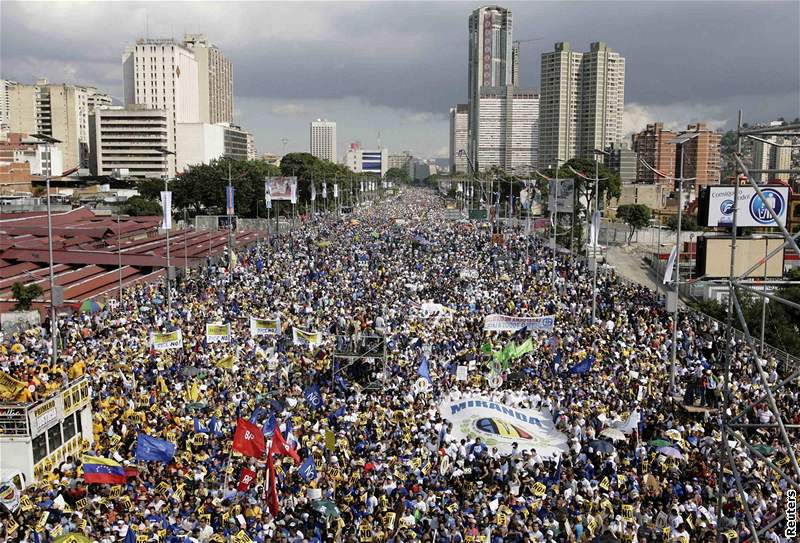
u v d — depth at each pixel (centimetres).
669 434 3288
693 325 5803
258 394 3991
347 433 3359
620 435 3375
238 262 8925
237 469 3050
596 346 4891
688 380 4319
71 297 7169
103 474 2858
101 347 4822
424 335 5219
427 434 3403
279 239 11694
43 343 4994
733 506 2606
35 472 3156
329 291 6825
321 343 5041
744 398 3850
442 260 9000
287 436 3259
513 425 3625
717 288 7612
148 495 2712
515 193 18438
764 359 4662
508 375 4328
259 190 17038
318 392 3850
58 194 19375
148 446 3033
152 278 8381
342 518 2573
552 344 4950
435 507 2652
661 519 2566
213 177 16762
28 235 10194
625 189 19925
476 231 13462
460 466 3078
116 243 10431
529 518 2441
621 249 13500
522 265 8900
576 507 2616
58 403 3338
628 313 6125
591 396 3903
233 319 5772
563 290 7038
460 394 3962
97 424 3662
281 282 7406
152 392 4009
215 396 3941
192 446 3234
